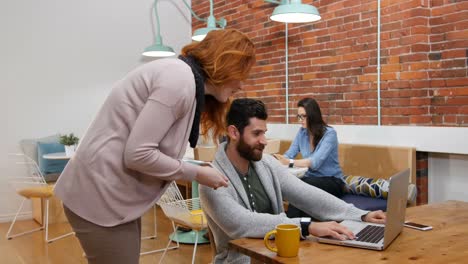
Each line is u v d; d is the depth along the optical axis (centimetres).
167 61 147
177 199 332
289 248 133
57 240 429
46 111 548
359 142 418
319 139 379
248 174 191
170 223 472
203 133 178
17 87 530
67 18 558
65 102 561
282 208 194
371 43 409
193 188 423
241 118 181
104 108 148
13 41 526
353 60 427
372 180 369
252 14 548
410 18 372
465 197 349
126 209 148
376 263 127
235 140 185
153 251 378
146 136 138
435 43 363
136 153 137
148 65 148
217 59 150
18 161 530
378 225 164
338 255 135
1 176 525
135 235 155
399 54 385
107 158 144
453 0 348
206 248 388
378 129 400
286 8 364
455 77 348
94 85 579
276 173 195
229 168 184
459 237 152
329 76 454
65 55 559
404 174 154
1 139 524
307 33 477
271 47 525
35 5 538
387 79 396
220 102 172
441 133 349
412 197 343
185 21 650
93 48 577
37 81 542
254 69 554
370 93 413
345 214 178
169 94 139
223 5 595
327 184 360
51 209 496
